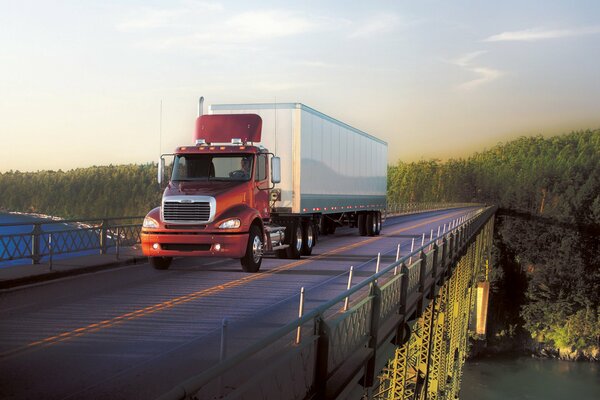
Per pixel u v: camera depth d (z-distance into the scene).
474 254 55.38
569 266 125.25
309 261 22.91
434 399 30.88
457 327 42.56
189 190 18.75
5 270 17.42
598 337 94.44
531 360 86.19
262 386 5.80
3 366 8.56
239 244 18.44
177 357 9.07
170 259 19.95
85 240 20.84
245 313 12.62
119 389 7.52
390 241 33.84
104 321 11.71
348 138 32.25
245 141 20.22
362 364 9.19
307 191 24.62
